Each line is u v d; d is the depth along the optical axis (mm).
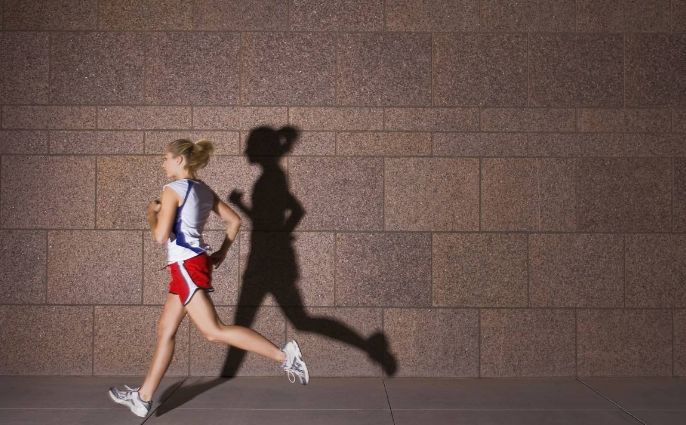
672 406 5434
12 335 6445
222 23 6516
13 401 5543
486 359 6457
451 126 6508
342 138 6500
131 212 6477
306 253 6477
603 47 6535
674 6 6535
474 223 6488
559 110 6504
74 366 6438
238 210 6480
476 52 6523
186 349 6441
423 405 5461
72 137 6484
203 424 4938
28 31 6496
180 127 6496
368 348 6449
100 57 6496
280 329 6449
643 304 6473
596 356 6453
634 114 6508
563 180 6492
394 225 6492
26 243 6457
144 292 6457
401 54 6527
